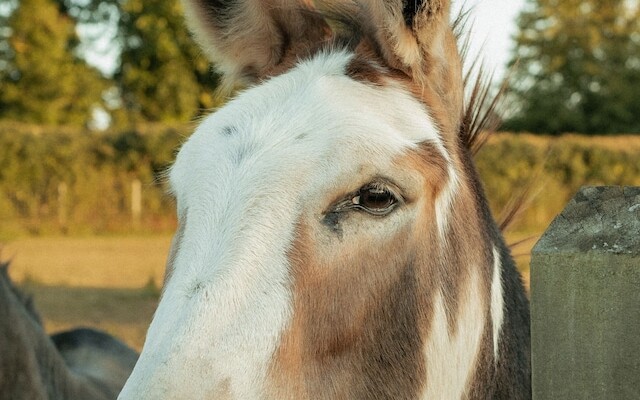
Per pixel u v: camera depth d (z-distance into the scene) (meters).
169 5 28.50
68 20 31.80
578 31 28.80
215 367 1.58
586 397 1.68
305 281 1.72
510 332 2.29
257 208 1.73
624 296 1.63
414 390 1.90
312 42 2.21
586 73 28.83
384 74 1.99
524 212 2.70
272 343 1.65
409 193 1.83
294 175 1.75
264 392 1.63
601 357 1.66
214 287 1.65
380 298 1.81
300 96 1.88
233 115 1.89
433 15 1.99
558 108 28.06
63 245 18.03
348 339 1.79
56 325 8.23
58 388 3.50
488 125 2.41
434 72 2.07
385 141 1.81
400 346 1.86
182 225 1.84
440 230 1.95
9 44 30.48
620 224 1.69
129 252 16.52
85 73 30.94
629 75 28.95
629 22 29.64
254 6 2.23
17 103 30.39
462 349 2.05
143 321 8.48
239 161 1.79
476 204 2.17
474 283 2.09
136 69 29.28
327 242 1.76
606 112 28.64
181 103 28.88
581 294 1.68
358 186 1.78
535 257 1.76
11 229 20.95
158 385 1.54
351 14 2.14
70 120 30.66
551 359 1.73
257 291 1.67
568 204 1.79
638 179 21.45
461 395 2.07
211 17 2.32
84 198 22.34
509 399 2.26
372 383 1.84
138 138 22.56
